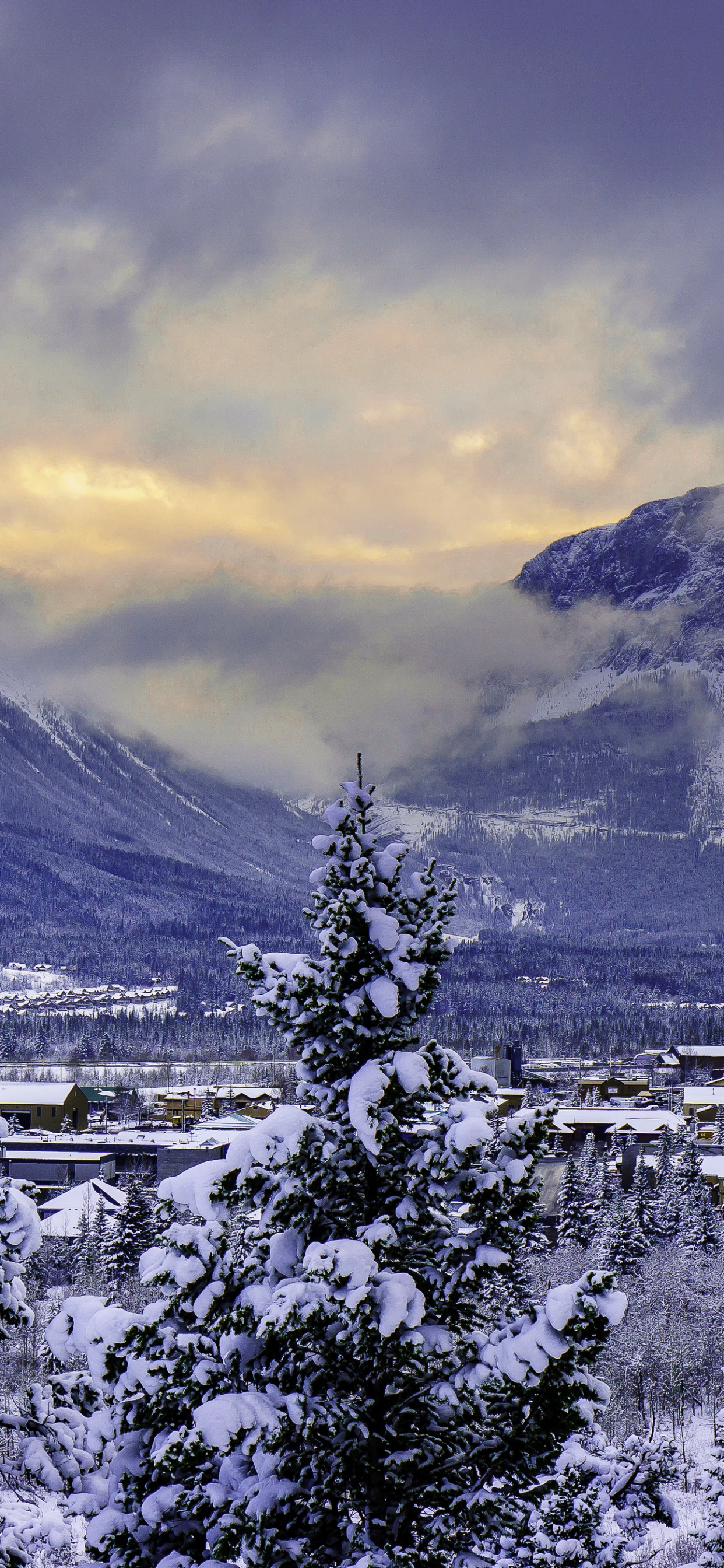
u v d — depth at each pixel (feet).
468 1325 63.10
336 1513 57.98
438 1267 62.28
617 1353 270.46
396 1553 54.70
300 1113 62.28
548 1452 58.70
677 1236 391.86
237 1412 55.77
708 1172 487.20
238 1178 60.54
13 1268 73.92
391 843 68.85
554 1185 442.50
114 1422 62.49
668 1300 300.61
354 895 64.49
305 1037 65.87
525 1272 262.67
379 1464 59.36
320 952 65.62
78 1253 351.25
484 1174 60.29
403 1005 65.92
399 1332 56.39
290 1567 55.47
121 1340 59.88
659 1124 645.51
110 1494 61.16
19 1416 70.23
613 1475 103.04
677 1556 150.71
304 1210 62.34
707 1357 293.02
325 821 68.13
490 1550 88.84
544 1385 55.52
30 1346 192.54
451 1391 57.31
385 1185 64.75
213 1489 56.08
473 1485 59.47
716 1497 117.60
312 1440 56.90
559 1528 90.17
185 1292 60.95
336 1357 60.29
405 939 64.85
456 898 67.56
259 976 66.85
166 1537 58.65
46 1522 68.13
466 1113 60.70
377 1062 62.44
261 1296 58.65
